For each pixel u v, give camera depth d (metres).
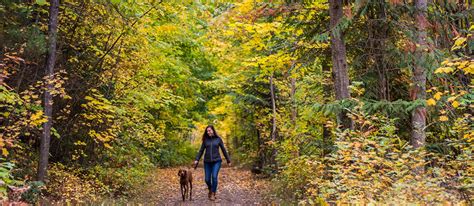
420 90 9.04
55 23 8.73
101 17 10.66
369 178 6.25
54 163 10.97
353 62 9.52
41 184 8.13
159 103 15.97
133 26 11.30
